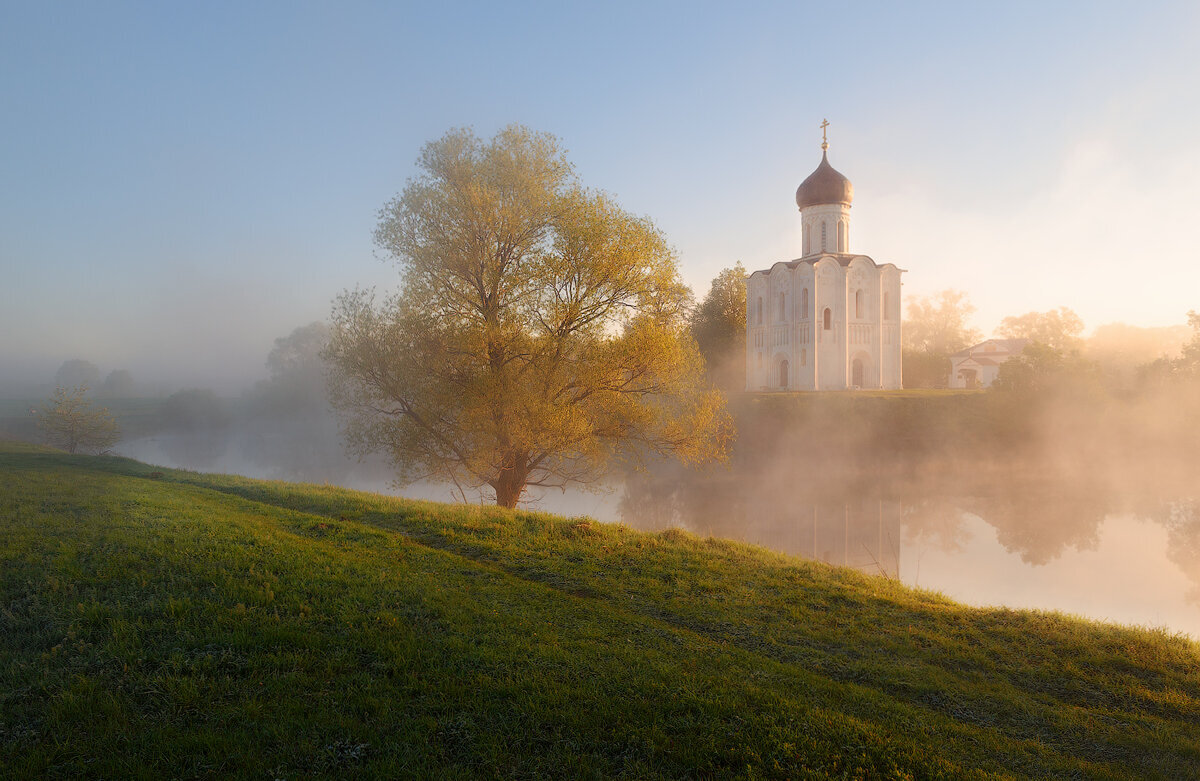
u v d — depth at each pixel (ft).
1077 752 19.63
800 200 219.41
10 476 53.88
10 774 14.83
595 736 17.99
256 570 29.76
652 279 67.87
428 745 16.94
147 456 193.47
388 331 65.98
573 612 28.94
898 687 23.58
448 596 28.99
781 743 18.06
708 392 72.02
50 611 23.61
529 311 65.51
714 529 94.48
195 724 17.40
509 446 66.33
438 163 68.39
